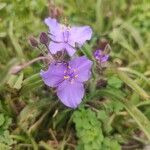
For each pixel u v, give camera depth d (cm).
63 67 11
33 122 13
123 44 15
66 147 13
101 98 14
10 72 11
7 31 15
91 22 16
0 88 13
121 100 13
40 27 16
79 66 12
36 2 16
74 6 17
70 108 13
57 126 13
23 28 15
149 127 12
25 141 13
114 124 14
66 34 12
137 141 14
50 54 12
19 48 14
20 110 13
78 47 13
